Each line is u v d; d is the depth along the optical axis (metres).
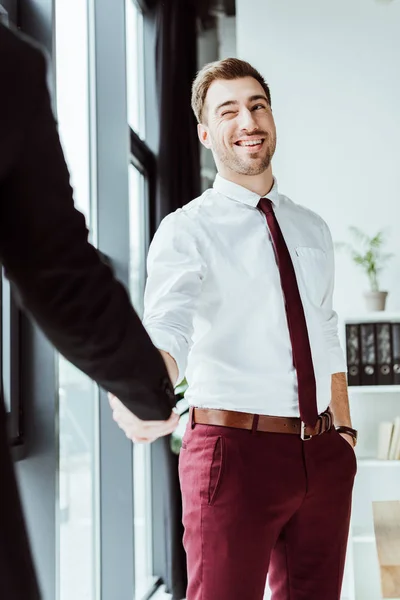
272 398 1.85
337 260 4.64
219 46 4.80
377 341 4.29
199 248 1.90
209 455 1.81
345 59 4.75
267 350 1.88
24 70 0.68
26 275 0.73
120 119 3.49
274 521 1.81
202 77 2.09
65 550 3.05
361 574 4.20
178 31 4.61
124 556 3.48
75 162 3.27
